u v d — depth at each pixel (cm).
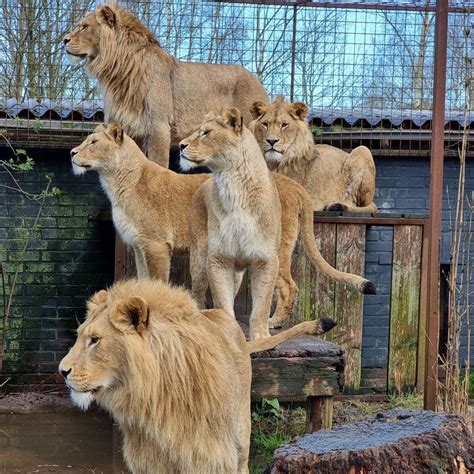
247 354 451
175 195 643
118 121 738
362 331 796
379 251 820
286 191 623
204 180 650
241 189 551
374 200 867
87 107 827
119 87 732
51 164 817
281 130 744
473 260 866
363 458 364
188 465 391
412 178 873
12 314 812
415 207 872
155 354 377
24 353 814
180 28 913
